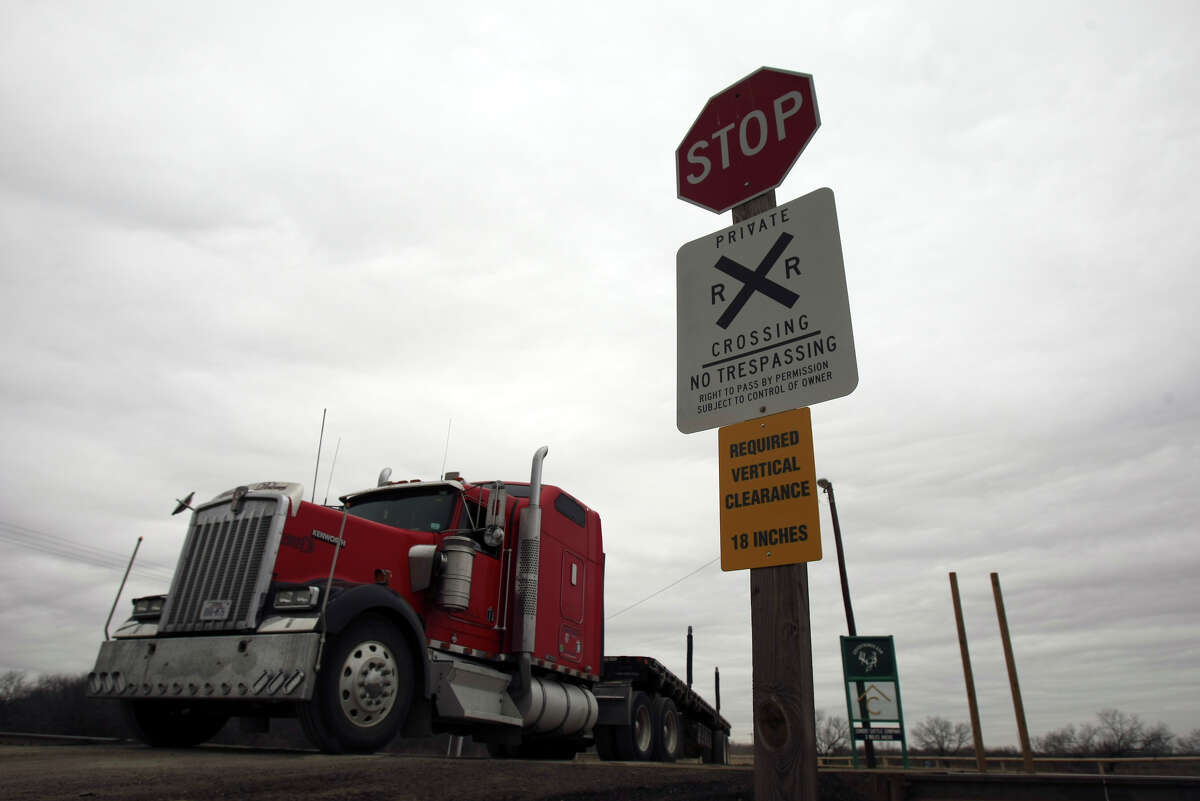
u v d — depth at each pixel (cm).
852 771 462
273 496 554
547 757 1018
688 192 388
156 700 524
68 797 239
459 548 682
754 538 274
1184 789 446
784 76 373
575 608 893
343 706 498
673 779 348
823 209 312
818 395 278
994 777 470
